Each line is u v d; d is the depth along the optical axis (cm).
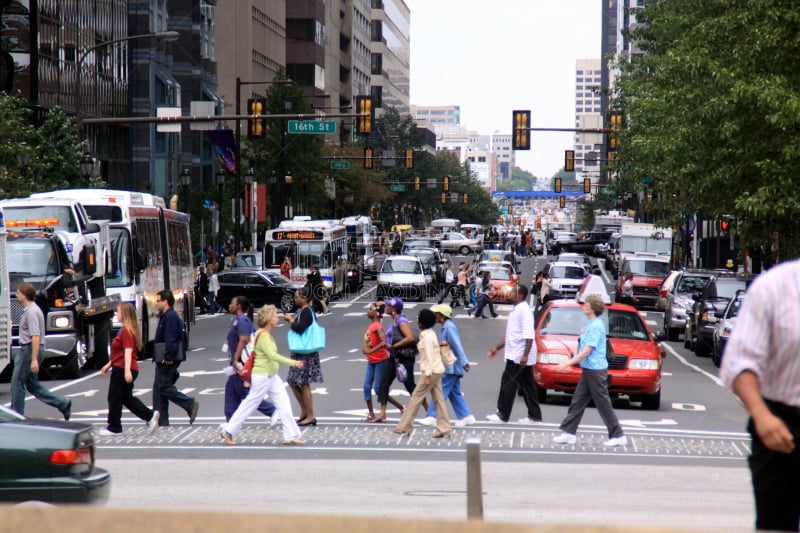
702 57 10025
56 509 668
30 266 7981
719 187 9950
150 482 3972
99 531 645
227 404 5388
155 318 10006
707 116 9450
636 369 6550
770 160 9125
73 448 2705
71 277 8088
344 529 656
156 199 10331
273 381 5019
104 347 8838
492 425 5794
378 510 3341
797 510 1509
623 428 5800
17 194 11706
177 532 646
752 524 3144
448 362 5616
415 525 664
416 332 5928
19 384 5472
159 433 5444
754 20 9231
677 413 6588
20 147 12081
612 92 17912
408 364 5809
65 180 13712
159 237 10300
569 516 3241
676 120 10706
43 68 17675
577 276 17050
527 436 5384
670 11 15462
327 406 6581
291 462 4509
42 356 5531
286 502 3509
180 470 4284
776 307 1412
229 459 4600
